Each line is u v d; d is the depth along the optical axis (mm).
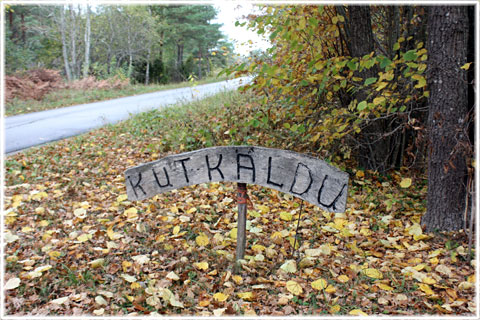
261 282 3256
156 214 4633
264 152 3156
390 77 3676
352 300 3016
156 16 34156
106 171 6473
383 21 5891
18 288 3170
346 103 5535
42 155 7453
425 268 3363
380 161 5578
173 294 3074
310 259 3506
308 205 4844
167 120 9227
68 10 28938
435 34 3721
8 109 14586
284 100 5539
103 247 3945
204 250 3816
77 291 3160
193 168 3301
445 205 3953
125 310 2918
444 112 3795
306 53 5004
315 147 5777
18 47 31797
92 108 14938
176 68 38750
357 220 4461
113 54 33000
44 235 4121
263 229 4285
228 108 9289
